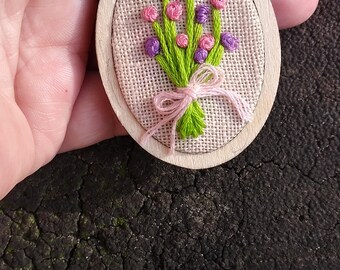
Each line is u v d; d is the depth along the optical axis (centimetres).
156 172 9
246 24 8
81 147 9
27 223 9
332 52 9
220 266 9
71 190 9
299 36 9
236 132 8
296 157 9
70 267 9
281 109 9
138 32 8
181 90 7
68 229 9
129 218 9
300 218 9
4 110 7
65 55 8
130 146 9
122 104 8
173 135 8
